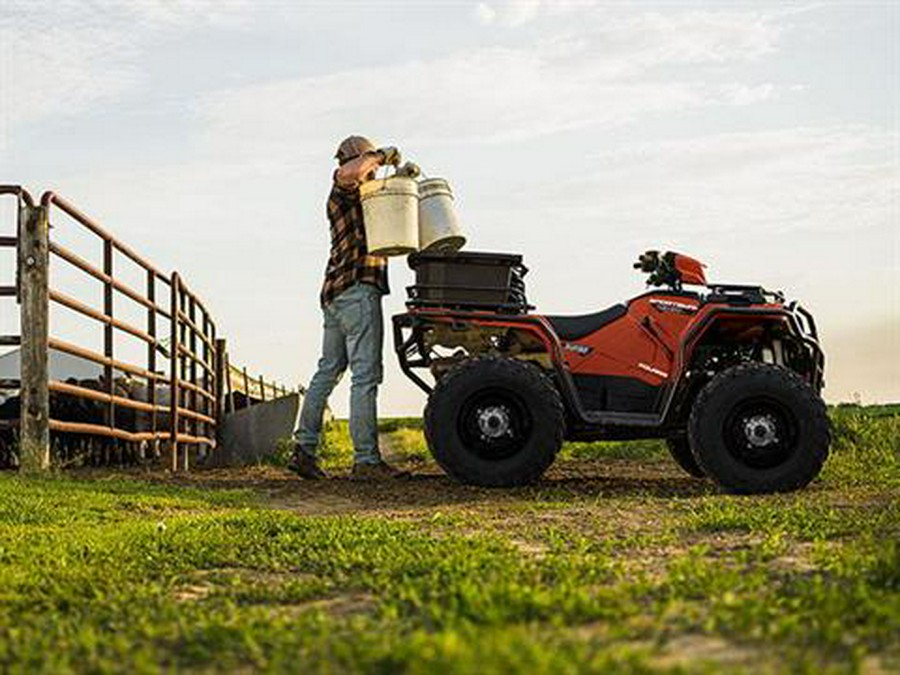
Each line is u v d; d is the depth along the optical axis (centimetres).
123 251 1254
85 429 1109
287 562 541
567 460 1423
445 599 395
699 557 512
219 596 447
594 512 767
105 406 1242
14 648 342
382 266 1114
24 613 405
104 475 1142
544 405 962
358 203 1091
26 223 1059
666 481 1074
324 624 362
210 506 888
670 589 412
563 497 902
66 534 644
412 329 1019
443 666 280
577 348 999
